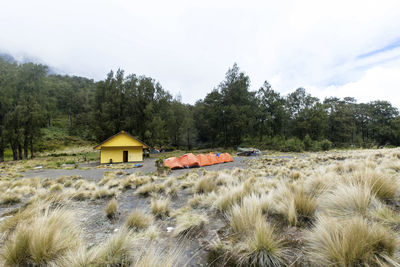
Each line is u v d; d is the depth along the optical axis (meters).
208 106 51.84
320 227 1.85
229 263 1.87
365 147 53.50
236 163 17.47
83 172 14.11
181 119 47.28
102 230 3.05
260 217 2.40
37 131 29.81
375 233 1.63
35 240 1.88
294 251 1.86
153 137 33.47
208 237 2.49
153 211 3.78
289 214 2.50
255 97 52.22
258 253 1.87
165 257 1.96
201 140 63.62
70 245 2.08
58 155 33.09
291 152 35.41
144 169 15.08
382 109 61.16
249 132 50.81
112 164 20.97
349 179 3.47
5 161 26.81
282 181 4.67
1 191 6.36
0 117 26.16
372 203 2.49
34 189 6.44
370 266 1.44
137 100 34.50
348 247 1.53
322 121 48.81
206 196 4.58
